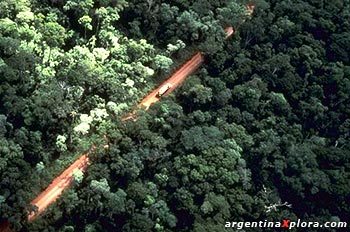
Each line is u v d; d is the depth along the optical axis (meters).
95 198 193.38
